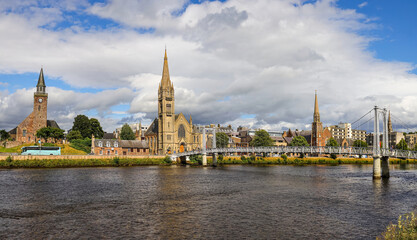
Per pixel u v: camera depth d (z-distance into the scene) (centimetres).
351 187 6850
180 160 15212
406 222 3275
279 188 6675
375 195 5847
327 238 3350
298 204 5012
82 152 15250
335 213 4422
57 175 9000
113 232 3553
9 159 11350
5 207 4784
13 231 3600
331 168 12400
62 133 16200
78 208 4719
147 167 12581
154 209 4650
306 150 9531
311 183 7506
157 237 3381
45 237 3400
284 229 3653
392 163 15862
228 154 17625
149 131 19650
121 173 9788
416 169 12131
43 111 17025
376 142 8369
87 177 8569
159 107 18262
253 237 3375
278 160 14850
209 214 4344
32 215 4303
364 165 14388
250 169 11756
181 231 3581
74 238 3369
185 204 5000
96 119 17888
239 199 5422
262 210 4588
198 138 18875
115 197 5591
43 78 17288
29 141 16675
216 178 8506
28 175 8912
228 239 3312
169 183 7425
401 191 6319
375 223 3922
